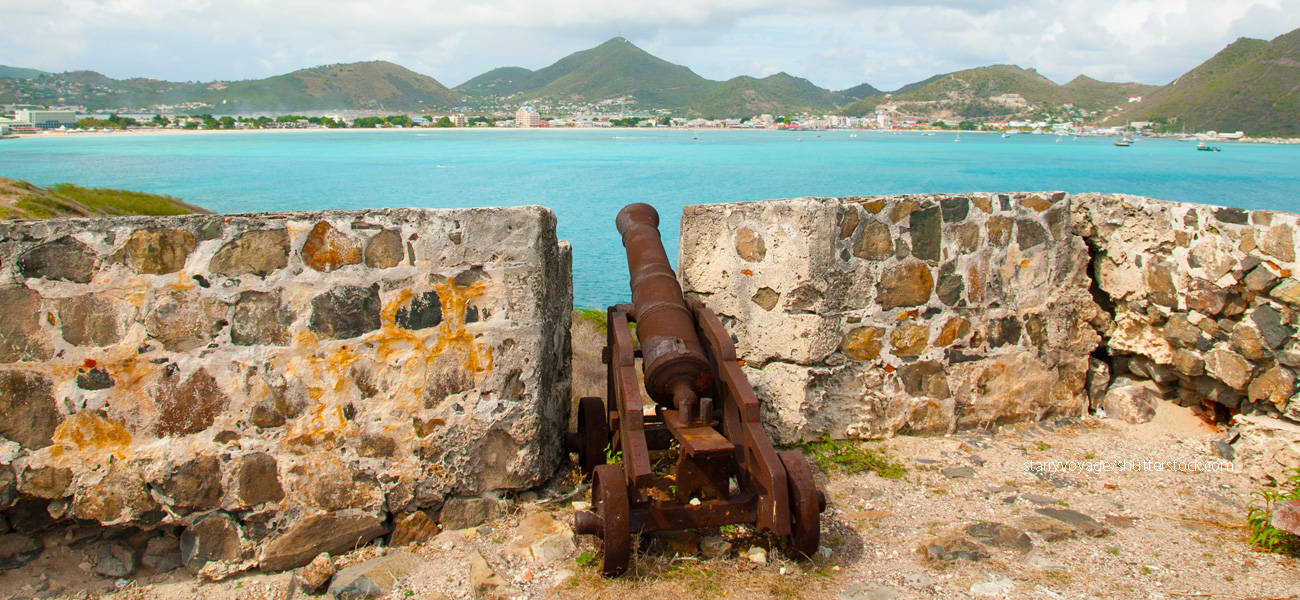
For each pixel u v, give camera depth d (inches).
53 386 135.2
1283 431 175.9
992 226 203.0
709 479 151.1
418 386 151.4
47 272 132.7
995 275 205.2
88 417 137.2
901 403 200.2
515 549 147.7
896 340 196.7
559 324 173.0
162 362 138.8
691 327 160.2
